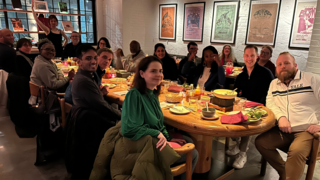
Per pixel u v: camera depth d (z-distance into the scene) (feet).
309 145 5.90
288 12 15.14
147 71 4.85
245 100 6.64
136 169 4.23
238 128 5.25
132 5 22.15
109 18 23.35
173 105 6.88
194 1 20.24
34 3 19.08
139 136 4.47
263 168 7.18
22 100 10.01
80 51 6.18
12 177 6.92
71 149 5.98
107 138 5.02
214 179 6.88
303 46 14.71
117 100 7.56
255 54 8.21
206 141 6.90
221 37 19.01
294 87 6.55
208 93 8.21
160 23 23.63
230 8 17.98
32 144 9.06
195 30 20.68
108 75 11.07
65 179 6.86
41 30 19.47
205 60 9.77
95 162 5.15
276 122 6.79
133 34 22.90
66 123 6.39
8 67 12.46
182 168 4.92
